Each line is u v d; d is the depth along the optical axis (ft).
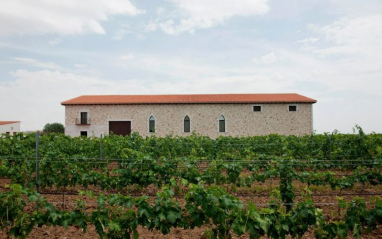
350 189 32.63
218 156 47.47
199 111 107.86
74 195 30.60
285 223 16.11
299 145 55.42
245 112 107.55
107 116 107.86
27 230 16.63
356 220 16.98
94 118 107.86
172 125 107.45
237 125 107.04
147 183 30.96
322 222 16.61
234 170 30.99
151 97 116.47
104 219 16.39
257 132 106.83
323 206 25.58
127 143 50.80
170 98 113.80
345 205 17.62
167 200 16.37
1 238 17.97
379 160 34.01
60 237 18.95
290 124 106.93
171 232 19.93
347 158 46.75
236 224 15.26
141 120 107.86
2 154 40.06
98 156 45.83
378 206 17.12
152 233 19.76
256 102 106.93
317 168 43.98
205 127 107.24
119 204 16.70
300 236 16.62
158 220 16.08
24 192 16.71
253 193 31.30
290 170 29.91
